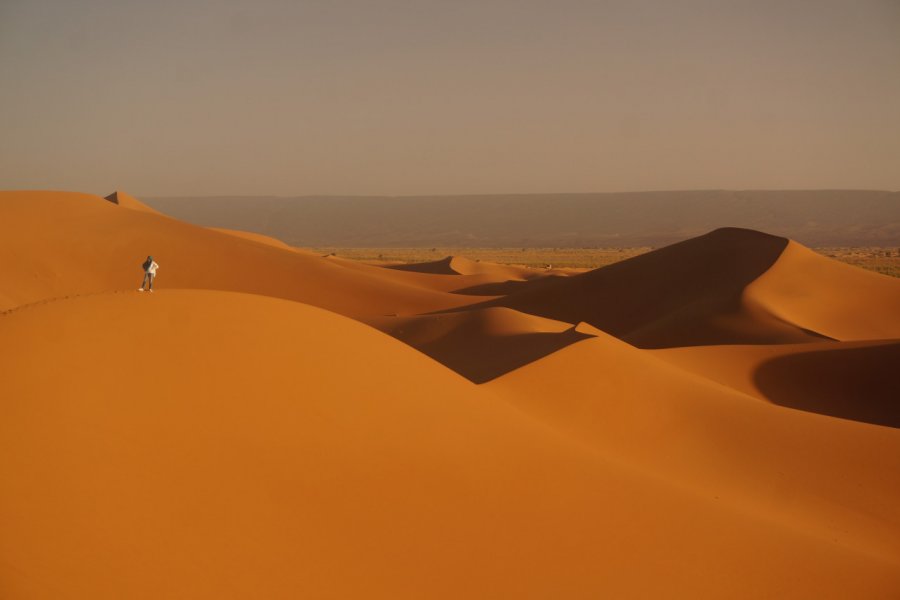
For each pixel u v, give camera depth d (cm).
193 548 805
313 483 968
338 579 852
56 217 5938
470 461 1172
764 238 6462
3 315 987
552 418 1897
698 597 1014
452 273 10288
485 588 918
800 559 1166
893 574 1183
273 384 1091
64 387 901
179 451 909
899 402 3250
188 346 1068
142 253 5941
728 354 3600
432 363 1560
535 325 3531
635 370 2278
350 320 1490
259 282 6216
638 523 1169
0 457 784
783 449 1933
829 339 4509
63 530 752
